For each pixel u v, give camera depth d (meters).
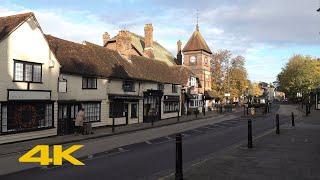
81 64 30.61
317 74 89.75
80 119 26.98
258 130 29.75
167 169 13.54
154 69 46.00
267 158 14.35
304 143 18.95
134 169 13.60
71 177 12.27
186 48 69.38
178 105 51.53
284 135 23.03
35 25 24.30
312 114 50.94
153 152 18.28
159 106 45.44
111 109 34.62
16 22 22.89
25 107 23.38
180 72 57.94
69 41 32.34
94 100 31.73
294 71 96.12
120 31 41.41
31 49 24.00
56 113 26.19
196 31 70.44
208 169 12.23
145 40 58.09
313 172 11.66
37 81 24.56
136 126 34.94
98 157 16.70
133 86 38.84
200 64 68.56
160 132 29.94
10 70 22.38
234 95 86.25
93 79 31.83
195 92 61.62
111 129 31.39
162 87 46.44
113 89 34.97
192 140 23.52
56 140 23.39
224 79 84.44
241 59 88.12
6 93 22.02
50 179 12.00
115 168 13.83
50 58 25.64
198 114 56.59
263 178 10.85
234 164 13.11
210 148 19.47
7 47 22.16
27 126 23.48
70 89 28.75
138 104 39.78
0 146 20.70
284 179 10.72
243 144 19.20
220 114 56.78
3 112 21.81
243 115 52.75
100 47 37.06
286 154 15.34
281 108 78.50
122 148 20.00
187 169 12.34
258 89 128.25
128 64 40.06
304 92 89.94
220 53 84.38
